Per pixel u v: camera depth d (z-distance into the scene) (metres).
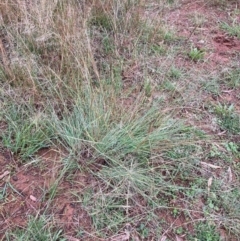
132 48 3.16
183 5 3.79
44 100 2.69
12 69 2.77
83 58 2.75
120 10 3.34
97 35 3.22
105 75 2.92
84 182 2.32
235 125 2.72
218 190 2.36
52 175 2.34
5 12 3.11
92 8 3.32
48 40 2.92
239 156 2.56
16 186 2.30
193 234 2.18
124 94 2.78
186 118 2.74
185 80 3.00
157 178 2.35
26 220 2.16
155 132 2.46
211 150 2.56
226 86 3.03
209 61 3.22
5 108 2.63
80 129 2.48
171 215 2.25
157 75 3.00
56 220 2.17
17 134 2.48
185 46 3.34
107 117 2.50
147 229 2.17
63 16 2.96
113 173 2.32
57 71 2.82
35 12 2.96
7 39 3.01
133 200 2.26
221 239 2.16
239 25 3.58
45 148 2.49
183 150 2.50
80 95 2.65
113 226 2.16
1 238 2.09
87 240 2.11
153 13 3.56
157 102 2.70
